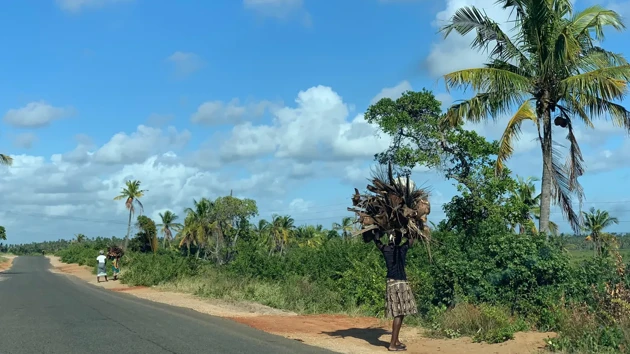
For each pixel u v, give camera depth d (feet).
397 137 66.54
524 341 29.12
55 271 167.32
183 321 39.42
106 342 30.53
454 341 31.14
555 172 51.31
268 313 48.73
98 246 235.61
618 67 46.37
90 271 152.15
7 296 63.10
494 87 49.93
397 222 28.78
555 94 50.75
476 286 36.19
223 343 30.45
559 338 27.94
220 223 167.94
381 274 51.83
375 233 29.66
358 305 52.08
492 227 39.75
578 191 51.26
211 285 68.59
